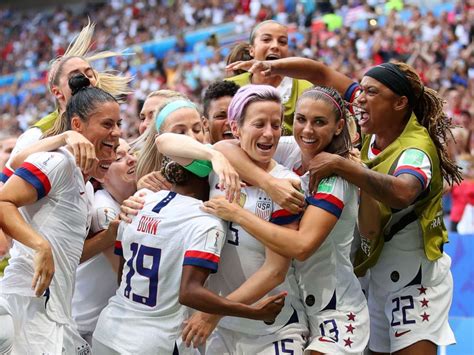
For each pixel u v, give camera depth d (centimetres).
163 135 342
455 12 1543
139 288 337
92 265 396
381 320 410
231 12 2131
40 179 329
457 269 655
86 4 2655
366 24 1552
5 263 440
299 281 354
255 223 324
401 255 394
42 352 334
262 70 415
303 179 353
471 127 1030
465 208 824
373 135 407
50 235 338
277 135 336
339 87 426
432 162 378
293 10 1895
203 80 1630
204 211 332
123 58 1920
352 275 362
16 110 2017
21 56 2489
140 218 342
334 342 347
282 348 343
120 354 336
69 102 352
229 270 341
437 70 1292
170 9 2288
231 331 350
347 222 348
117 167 400
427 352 391
